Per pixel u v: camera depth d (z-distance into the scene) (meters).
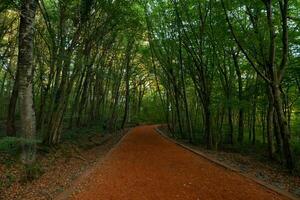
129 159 16.48
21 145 11.36
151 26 29.94
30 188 9.44
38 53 23.72
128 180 11.12
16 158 11.77
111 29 21.55
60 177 11.24
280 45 18.16
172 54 29.88
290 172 13.19
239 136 26.72
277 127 17.80
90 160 16.14
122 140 29.56
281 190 9.64
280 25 17.98
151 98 79.50
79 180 10.73
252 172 12.95
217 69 25.61
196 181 10.99
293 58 19.19
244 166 14.72
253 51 17.56
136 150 21.06
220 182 10.82
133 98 67.88
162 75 40.06
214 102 24.70
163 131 47.50
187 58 27.64
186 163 15.30
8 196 8.54
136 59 45.59
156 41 30.92
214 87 26.89
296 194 9.28
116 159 16.41
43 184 10.02
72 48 17.67
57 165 13.45
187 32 24.98
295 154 19.97
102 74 34.91
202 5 23.16
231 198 8.74
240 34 18.88
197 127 42.06
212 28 22.06
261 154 20.56
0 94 38.34
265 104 23.55
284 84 22.48
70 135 23.62
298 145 23.05
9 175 10.09
